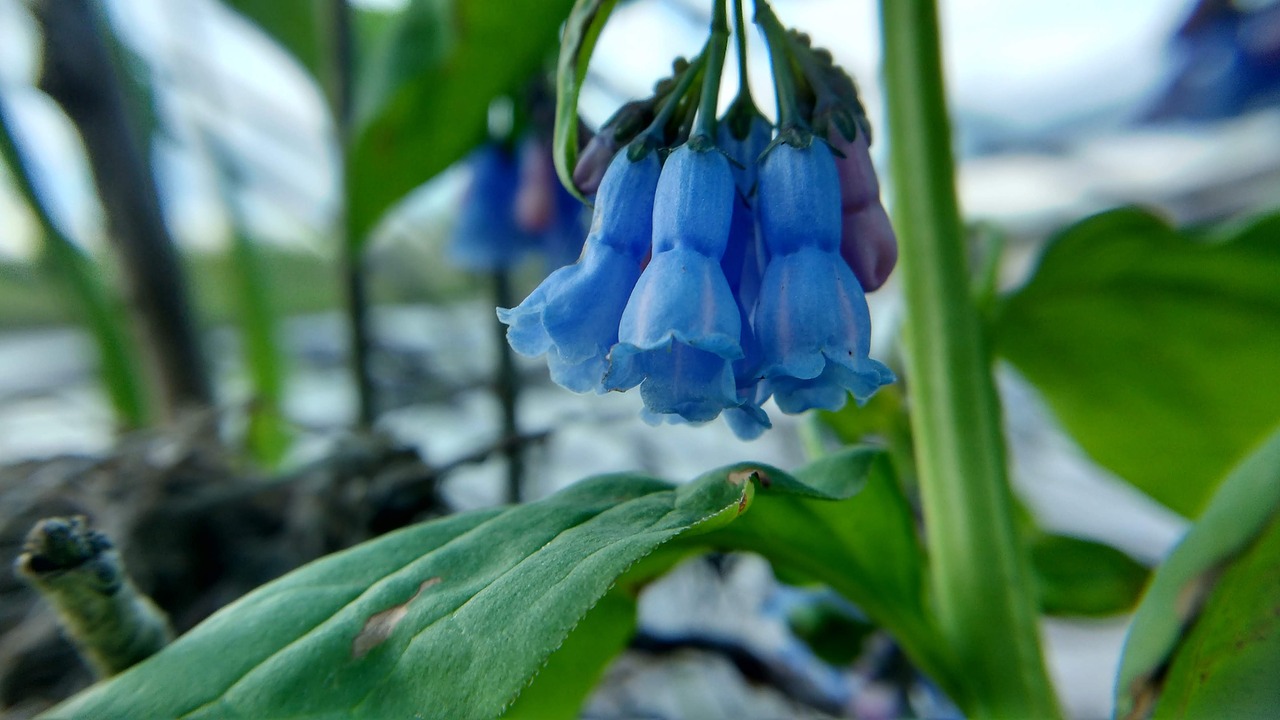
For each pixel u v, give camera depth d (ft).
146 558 0.46
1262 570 0.23
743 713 0.57
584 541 0.24
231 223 0.68
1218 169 0.98
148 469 0.48
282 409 0.67
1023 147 0.99
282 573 0.47
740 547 0.30
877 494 0.31
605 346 0.24
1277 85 0.82
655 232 0.24
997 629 0.29
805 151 0.24
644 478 0.29
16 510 0.46
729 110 0.26
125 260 0.58
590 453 0.76
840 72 0.26
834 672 0.49
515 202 0.63
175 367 0.59
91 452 0.51
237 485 0.49
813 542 0.30
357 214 0.56
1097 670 0.69
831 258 0.24
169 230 0.59
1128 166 1.00
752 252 0.26
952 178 0.29
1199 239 0.36
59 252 0.60
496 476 0.70
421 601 0.25
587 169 0.26
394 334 0.82
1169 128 0.94
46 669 0.42
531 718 0.30
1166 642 0.24
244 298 0.68
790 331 0.23
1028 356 0.42
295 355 0.85
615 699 0.56
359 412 0.58
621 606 0.30
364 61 0.65
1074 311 0.39
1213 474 0.43
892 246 0.26
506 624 0.23
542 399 0.83
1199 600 0.24
